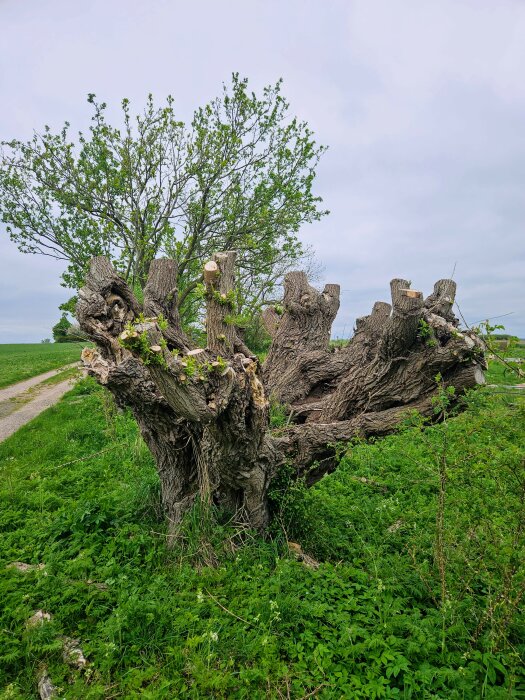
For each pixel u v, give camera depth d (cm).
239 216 1614
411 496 689
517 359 390
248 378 466
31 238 1522
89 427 1258
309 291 1088
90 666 386
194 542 517
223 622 408
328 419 687
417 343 600
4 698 358
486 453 400
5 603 458
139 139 1520
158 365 391
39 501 727
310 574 479
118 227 1541
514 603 361
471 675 343
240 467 495
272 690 345
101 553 545
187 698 343
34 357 3859
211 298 512
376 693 329
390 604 419
